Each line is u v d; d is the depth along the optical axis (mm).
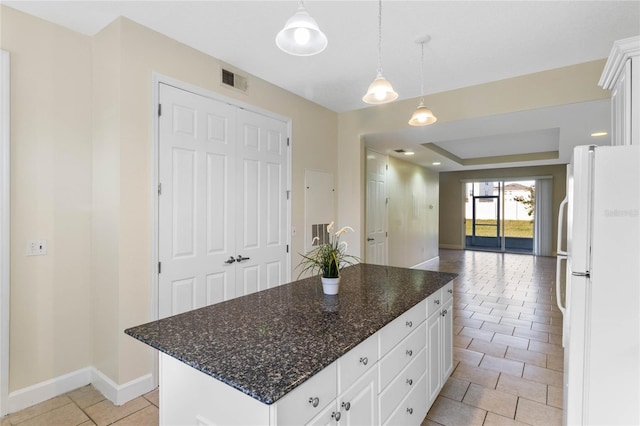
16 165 2240
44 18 2359
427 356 2115
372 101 2270
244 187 3252
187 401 1273
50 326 2404
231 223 3109
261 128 3441
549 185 9289
